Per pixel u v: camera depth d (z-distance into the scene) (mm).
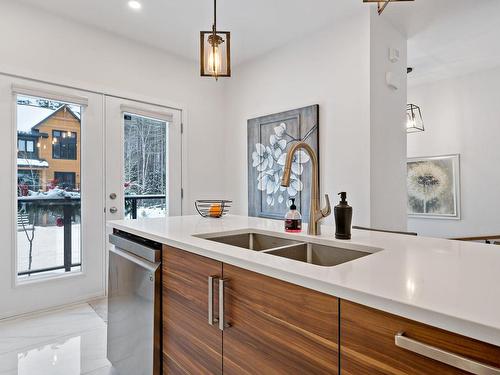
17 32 2562
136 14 2795
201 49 1872
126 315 1676
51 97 2721
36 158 2682
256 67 3770
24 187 2617
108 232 3082
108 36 3105
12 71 2531
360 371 723
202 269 1216
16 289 2545
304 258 1438
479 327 542
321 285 798
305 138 3162
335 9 2717
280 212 3434
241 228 1701
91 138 2982
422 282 771
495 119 3914
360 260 1002
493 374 520
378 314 691
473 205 4078
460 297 665
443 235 4328
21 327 2375
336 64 2926
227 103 4188
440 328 593
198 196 3910
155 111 3461
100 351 2049
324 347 797
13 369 1834
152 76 3453
